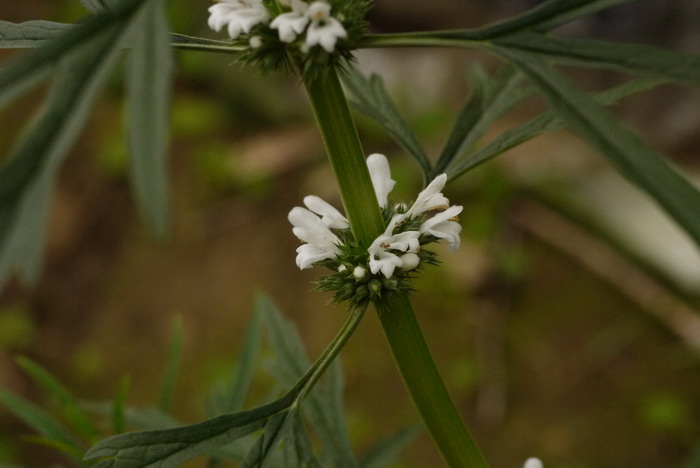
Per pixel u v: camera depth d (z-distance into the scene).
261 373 0.63
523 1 1.01
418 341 0.29
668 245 0.68
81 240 0.73
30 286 0.24
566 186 0.73
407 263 0.29
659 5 0.94
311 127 0.83
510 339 0.65
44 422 0.32
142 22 0.25
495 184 0.73
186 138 0.81
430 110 0.86
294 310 0.67
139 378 0.65
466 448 0.30
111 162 0.75
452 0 1.02
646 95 0.89
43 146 0.24
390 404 0.62
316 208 0.30
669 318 0.66
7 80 0.24
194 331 0.67
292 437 0.28
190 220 0.75
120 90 0.80
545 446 0.59
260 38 0.28
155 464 0.27
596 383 0.63
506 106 0.31
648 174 0.25
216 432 0.28
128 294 0.70
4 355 0.65
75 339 0.68
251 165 0.78
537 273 0.69
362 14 0.28
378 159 0.30
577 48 0.26
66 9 0.86
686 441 0.58
